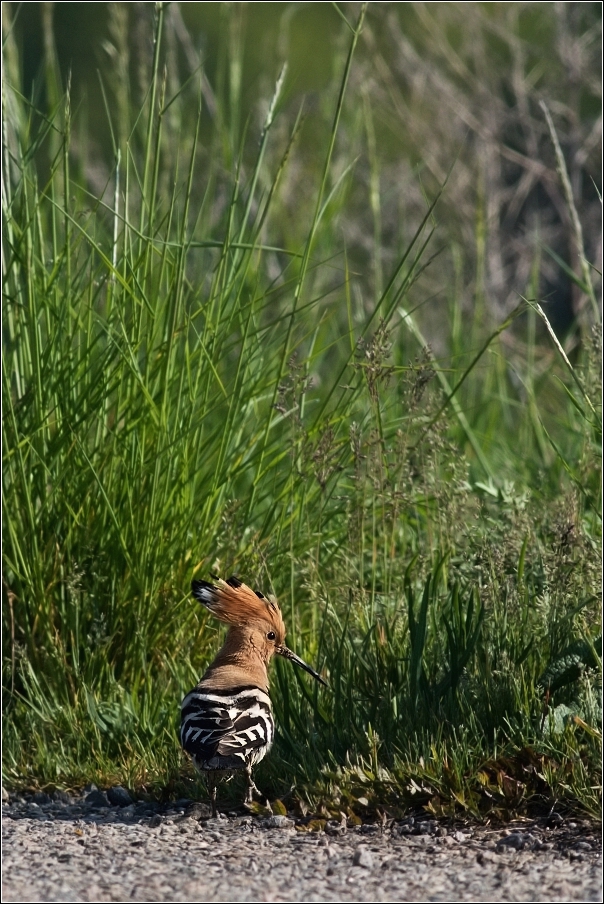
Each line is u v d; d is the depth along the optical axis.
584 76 20.78
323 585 10.70
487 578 9.73
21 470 10.89
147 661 10.89
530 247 21.73
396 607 10.38
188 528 11.05
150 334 11.24
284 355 11.32
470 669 9.53
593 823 8.15
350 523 10.78
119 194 12.32
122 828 8.71
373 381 10.59
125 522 10.87
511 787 8.47
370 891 7.18
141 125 14.09
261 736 8.64
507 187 22.92
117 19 13.80
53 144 13.22
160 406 10.99
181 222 11.80
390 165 21.61
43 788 9.72
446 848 7.99
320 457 10.56
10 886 7.37
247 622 9.77
